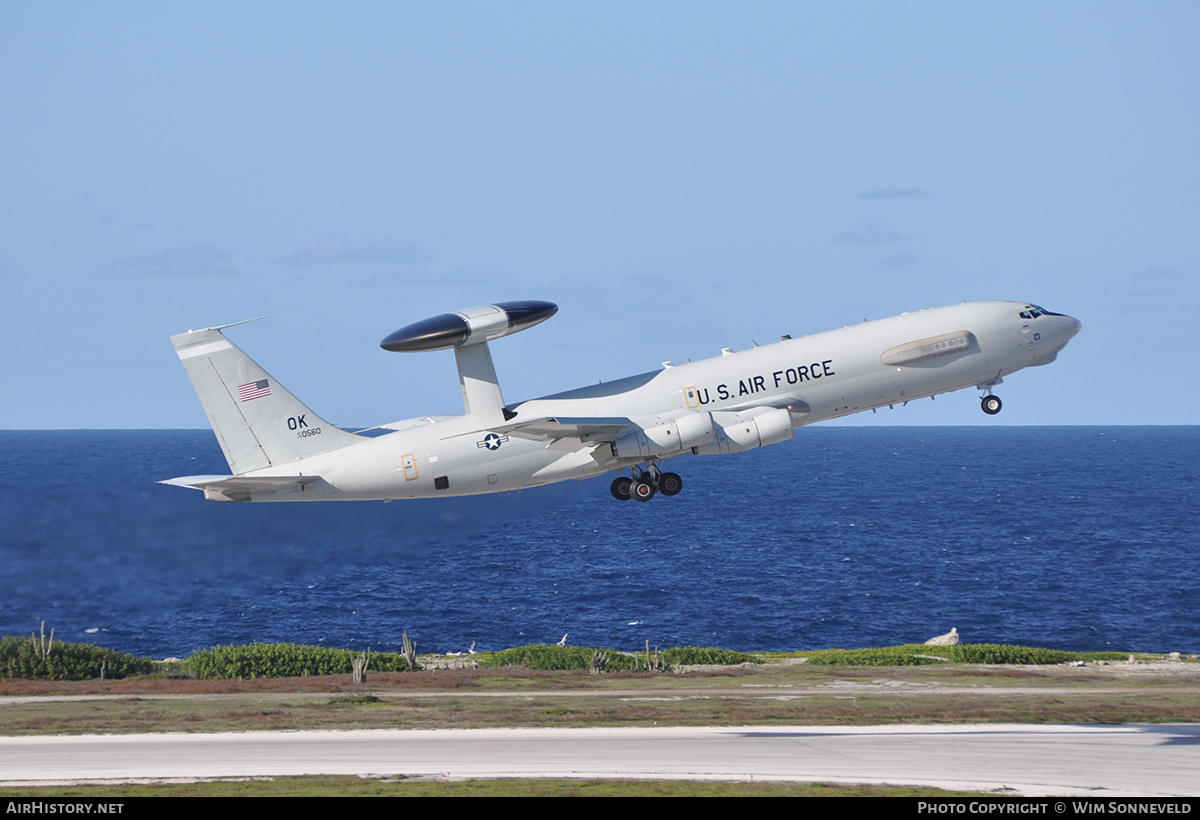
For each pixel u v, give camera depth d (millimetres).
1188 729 28125
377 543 73750
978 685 39906
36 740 25359
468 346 33656
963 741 25391
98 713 30016
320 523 79562
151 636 61688
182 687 37500
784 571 94875
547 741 24859
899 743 24906
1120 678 42938
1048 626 71688
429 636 68625
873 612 76375
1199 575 91250
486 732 26500
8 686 37531
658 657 48469
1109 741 25578
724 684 39844
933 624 72500
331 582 85812
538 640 68062
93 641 59969
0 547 76562
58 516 87438
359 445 35281
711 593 83938
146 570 71625
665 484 35594
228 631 64438
